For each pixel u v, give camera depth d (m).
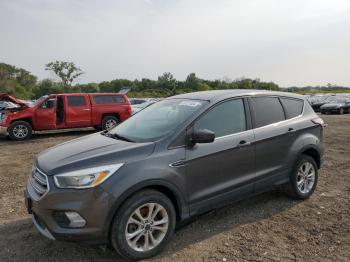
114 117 14.63
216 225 4.34
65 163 3.38
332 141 11.01
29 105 13.61
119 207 3.36
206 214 4.67
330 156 8.45
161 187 3.67
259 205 5.01
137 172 3.43
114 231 3.35
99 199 3.24
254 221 4.46
